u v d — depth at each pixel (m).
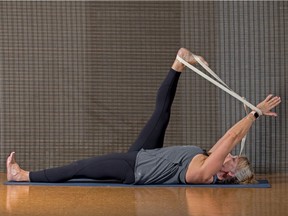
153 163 5.55
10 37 6.72
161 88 5.89
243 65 6.61
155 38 6.66
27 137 6.76
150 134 5.86
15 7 6.71
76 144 6.74
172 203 4.65
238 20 6.61
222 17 6.62
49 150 6.75
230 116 6.63
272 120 6.61
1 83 6.74
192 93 6.65
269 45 6.60
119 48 6.68
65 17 6.69
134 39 6.68
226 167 5.62
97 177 5.63
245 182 5.67
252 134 6.64
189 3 6.64
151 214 4.21
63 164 6.74
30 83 6.74
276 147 6.62
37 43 6.72
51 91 6.73
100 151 6.73
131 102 6.70
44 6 6.70
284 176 6.34
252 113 5.56
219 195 5.03
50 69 6.72
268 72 6.60
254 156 6.64
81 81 6.71
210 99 6.64
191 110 6.66
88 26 6.69
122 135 6.71
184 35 6.64
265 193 5.14
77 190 5.31
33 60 6.73
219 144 5.74
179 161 5.55
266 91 6.61
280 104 6.59
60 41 6.71
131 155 5.61
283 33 6.59
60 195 5.05
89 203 4.66
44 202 4.73
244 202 4.69
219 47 6.63
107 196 4.99
